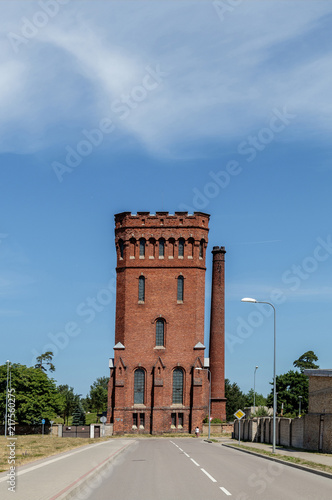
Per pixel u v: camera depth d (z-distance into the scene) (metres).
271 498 18.34
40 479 22.31
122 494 19.41
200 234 106.19
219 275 119.81
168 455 41.38
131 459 36.91
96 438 88.12
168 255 105.88
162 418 101.00
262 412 110.38
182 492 19.80
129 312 104.62
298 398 134.38
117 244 107.50
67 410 164.88
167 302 104.62
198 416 101.44
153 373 102.75
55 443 62.66
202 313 105.50
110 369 104.19
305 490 20.44
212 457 38.84
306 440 44.41
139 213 106.69
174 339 103.75
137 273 105.56
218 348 117.12
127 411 101.62
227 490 20.30
